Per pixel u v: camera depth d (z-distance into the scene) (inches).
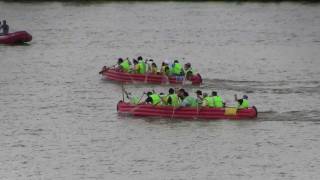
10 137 6776.6
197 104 7224.4
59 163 6107.3
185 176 5836.6
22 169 5984.3
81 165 6067.9
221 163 6131.9
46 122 7258.9
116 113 7549.2
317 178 5821.9
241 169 6003.9
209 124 7121.1
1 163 6107.3
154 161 6156.5
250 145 6565.0
